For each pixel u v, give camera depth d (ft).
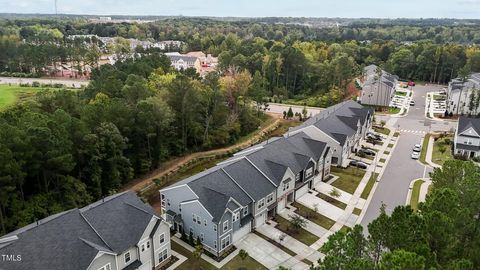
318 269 91.20
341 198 185.06
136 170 207.41
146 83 272.51
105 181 182.50
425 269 84.84
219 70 431.43
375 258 98.27
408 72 517.14
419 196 187.42
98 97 230.89
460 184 132.57
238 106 294.25
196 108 251.19
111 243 114.83
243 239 149.89
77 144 167.73
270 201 163.73
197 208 140.97
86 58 499.51
